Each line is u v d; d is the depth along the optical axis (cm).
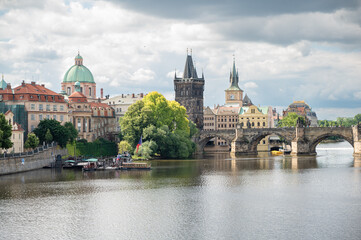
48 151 19012
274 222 10075
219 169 18488
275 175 16450
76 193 12962
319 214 10644
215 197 12400
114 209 11175
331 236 9200
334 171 17488
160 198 12319
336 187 13750
